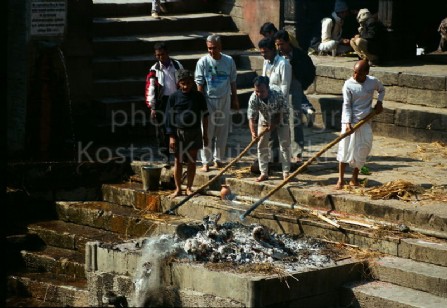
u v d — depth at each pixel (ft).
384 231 69.72
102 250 70.44
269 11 109.50
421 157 86.94
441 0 114.01
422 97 94.99
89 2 94.63
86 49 95.30
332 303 66.64
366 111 75.20
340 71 99.91
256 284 62.18
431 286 64.80
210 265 65.72
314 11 109.81
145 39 105.40
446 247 66.74
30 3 87.61
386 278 67.05
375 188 75.36
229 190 77.71
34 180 84.38
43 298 73.10
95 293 70.23
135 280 67.56
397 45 104.42
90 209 81.35
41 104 88.33
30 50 87.97
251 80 105.29
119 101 96.02
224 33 111.86
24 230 81.35
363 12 102.01
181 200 78.95
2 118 82.53
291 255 68.03
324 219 71.92
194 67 103.91
